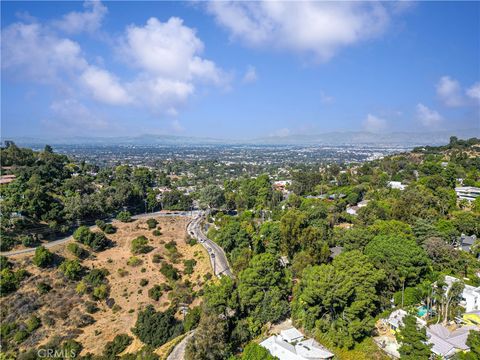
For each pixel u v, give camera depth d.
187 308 62.91
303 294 45.84
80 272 72.56
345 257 49.44
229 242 75.00
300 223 69.38
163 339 54.78
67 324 60.19
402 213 80.69
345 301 42.66
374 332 43.66
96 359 53.38
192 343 43.75
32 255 71.94
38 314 60.81
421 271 52.31
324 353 39.66
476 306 47.56
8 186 92.19
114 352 55.12
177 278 73.62
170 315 59.41
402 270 50.22
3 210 77.88
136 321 61.34
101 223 90.81
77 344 55.84
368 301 42.75
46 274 69.12
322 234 73.12
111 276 73.50
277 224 78.31
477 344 36.91
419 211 81.81
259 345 42.00
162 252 82.81
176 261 79.44
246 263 62.44
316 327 44.47
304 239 65.12
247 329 48.28
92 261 77.06
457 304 48.59
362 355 40.00
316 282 44.22
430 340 39.47
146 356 49.31
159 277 74.06
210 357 42.38
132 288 70.75
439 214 85.56
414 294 49.09
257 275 50.69
